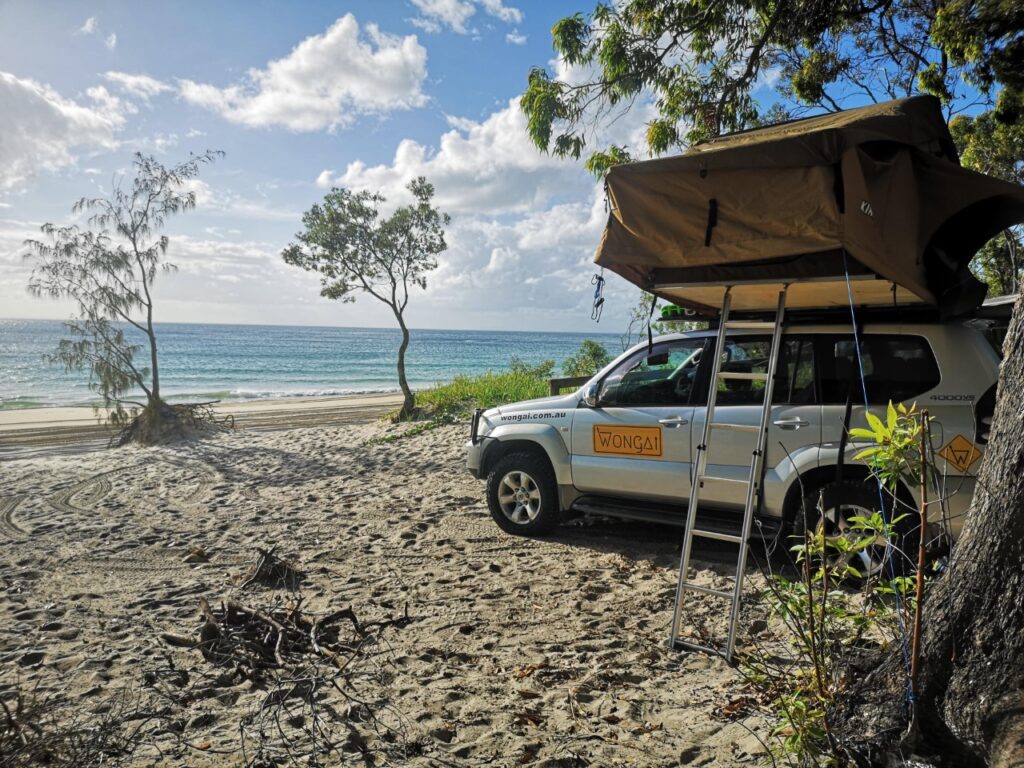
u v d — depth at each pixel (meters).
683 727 3.49
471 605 5.25
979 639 2.59
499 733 3.47
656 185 3.94
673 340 6.21
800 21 9.79
